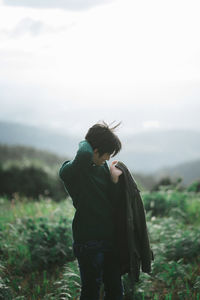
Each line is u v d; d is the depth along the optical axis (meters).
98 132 2.82
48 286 4.33
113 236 2.91
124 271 3.02
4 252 5.22
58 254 5.08
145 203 7.94
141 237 3.05
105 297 3.03
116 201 2.96
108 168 3.02
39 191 15.09
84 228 2.84
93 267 2.83
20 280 4.50
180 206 8.02
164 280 4.39
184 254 5.18
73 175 2.75
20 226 6.26
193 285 4.38
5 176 15.01
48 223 5.64
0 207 9.09
